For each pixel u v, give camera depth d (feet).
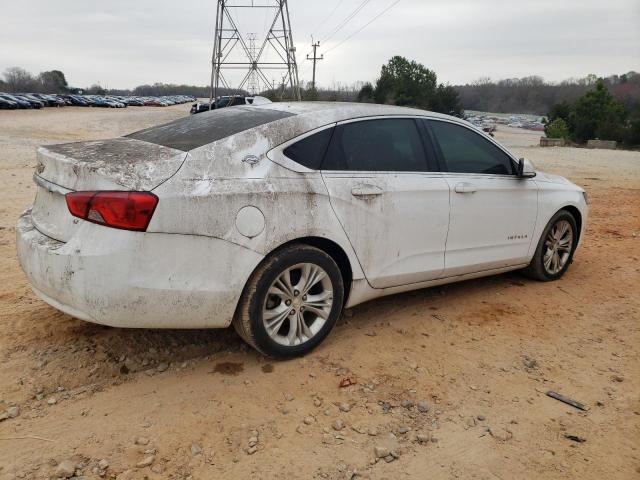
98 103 208.95
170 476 8.16
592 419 10.07
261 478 8.21
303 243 11.39
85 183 9.68
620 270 19.25
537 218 16.25
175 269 9.62
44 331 12.25
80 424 9.23
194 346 12.03
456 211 13.83
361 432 9.38
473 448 9.12
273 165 10.88
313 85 182.19
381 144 12.78
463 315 14.47
